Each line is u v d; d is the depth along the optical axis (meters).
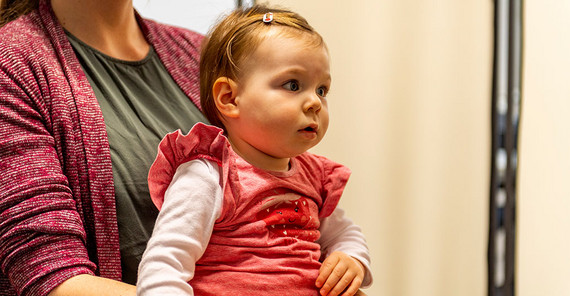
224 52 0.88
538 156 1.79
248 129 0.85
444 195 1.97
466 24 1.94
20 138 0.83
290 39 0.85
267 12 0.94
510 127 1.89
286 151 0.85
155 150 0.98
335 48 1.84
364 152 1.90
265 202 0.84
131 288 0.78
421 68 1.93
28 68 0.89
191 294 0.75
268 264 0.82
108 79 1.01
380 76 1.90
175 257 0.75
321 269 0.86
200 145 0.83
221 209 0.80
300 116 0.83
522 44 1.82
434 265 1.97
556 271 1.73
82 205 0.88
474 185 1.98
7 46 0.90
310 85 0.84
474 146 1.97
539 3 1.78
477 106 1.96
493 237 1.97
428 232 1.96
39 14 1.01
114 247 0.89
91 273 0.80
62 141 0.88
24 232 0.79
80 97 0.92
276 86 0.83
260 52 0.85
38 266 0.78
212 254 0.81
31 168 0.81
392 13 1.89
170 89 1.09
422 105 1.94
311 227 0.90
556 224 1.74
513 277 1.88
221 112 0.87
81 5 1.01
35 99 0.87
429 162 1.95
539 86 1.78
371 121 1.90
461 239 1.98
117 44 1.07
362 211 1.91
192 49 1.17
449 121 1.96
